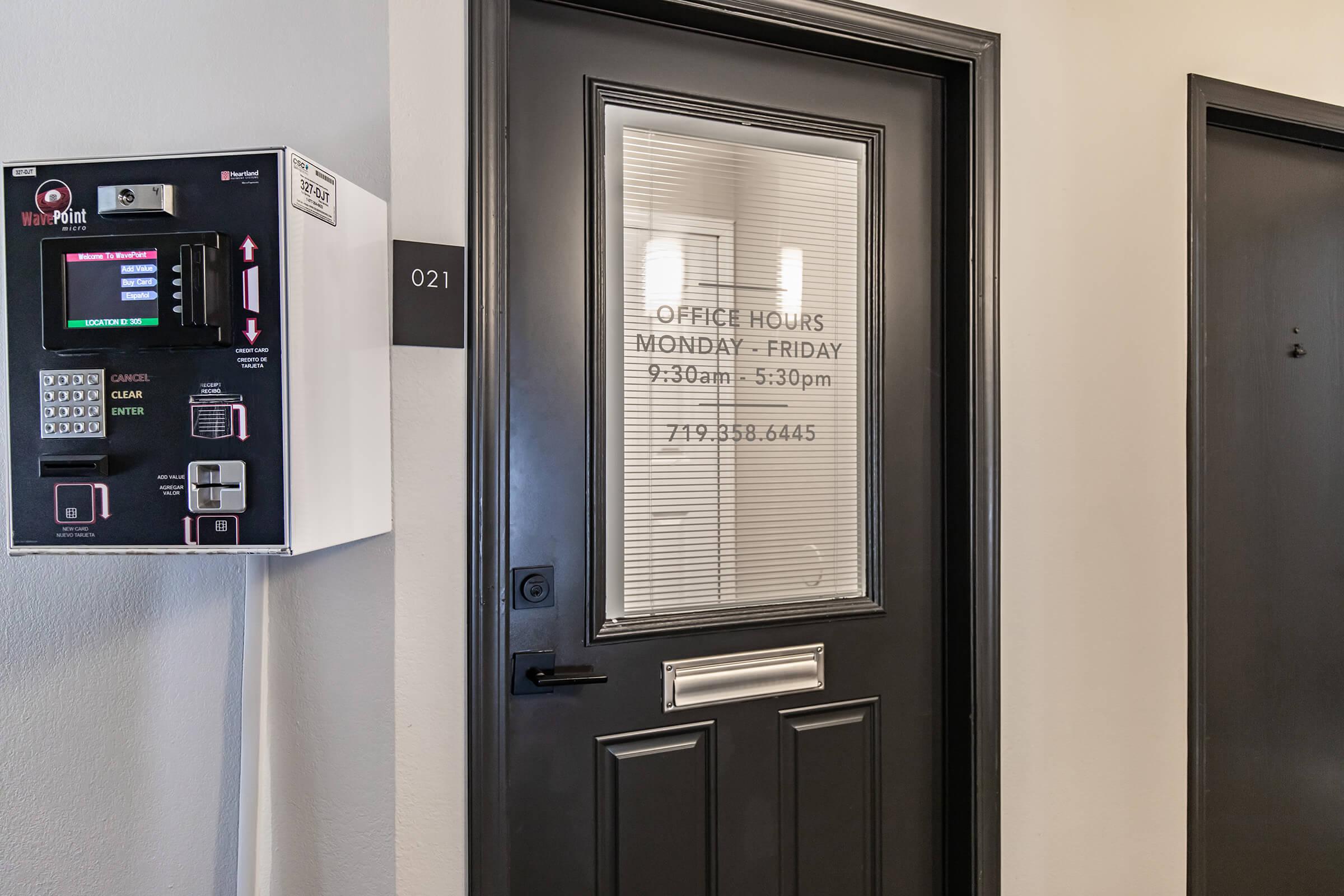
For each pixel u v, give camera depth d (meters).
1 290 0.79
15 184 0.76
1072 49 1.44
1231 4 1.57
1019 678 1.41
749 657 1.31
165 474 0.76
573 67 1.19
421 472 1.02
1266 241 1.69
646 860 1.25
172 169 0.76
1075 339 1.45
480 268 1.05
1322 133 1.67
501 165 1.07
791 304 1.34
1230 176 1.65
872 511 1.39
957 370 1.41
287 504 0.75
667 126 1.26
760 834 1.32
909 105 1.43
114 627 0.96
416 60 1.01
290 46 0.97
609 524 1.23
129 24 0.94
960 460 1.40
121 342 0.75
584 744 1.21
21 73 0.92
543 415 1.19
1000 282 1.39
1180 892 1.55
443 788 1.04
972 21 1.37
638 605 1.25
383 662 1.01
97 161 0.76
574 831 1.21
